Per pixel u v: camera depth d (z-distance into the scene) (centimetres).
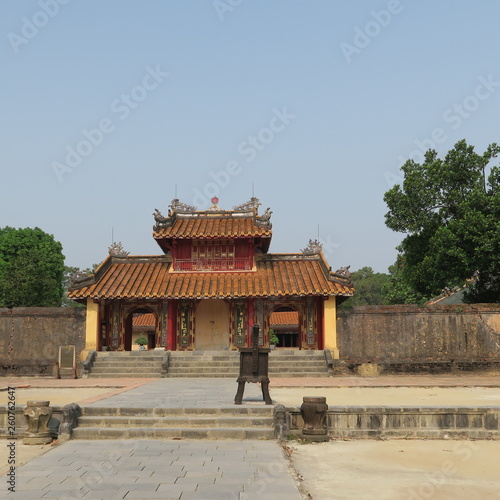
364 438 1264
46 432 1227
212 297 3144
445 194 3216
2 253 5462
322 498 802
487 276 3278
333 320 3112
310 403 1235
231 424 1325
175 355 3000
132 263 3566
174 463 999
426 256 3152
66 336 3173
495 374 3017
